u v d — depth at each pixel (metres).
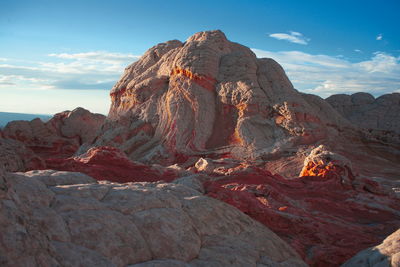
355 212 18.80
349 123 46.78
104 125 49.84
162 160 40.09
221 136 42.50
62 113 56.56
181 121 43.12
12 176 6.49
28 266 4.80
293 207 16.86
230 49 54.47
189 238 7.71
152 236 7.14
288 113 41.03
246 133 40.62
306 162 24.36
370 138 45.22
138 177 19.67
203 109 43.75
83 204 6.92
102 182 9.27
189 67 45.38
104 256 6.04
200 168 26.38
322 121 43.25
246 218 10.12
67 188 7.47
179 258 7.11
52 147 48.66
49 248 5.36
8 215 5.14
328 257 11.27
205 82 45.06
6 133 46.34
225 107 44.06
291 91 44.59
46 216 5.99
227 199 13.19
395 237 9.16
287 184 22.56
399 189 25.41
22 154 16.78
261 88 45.00
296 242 12.02
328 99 71.25
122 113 50.16
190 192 10.04
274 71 47.28
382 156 43.38
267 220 13.29
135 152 42.75
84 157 20.81
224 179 22.77
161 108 46.09
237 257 7.83
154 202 8.09
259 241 9.21
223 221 9.21
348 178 22.75
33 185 6.67
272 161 36.91
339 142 43.22
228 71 46.38
